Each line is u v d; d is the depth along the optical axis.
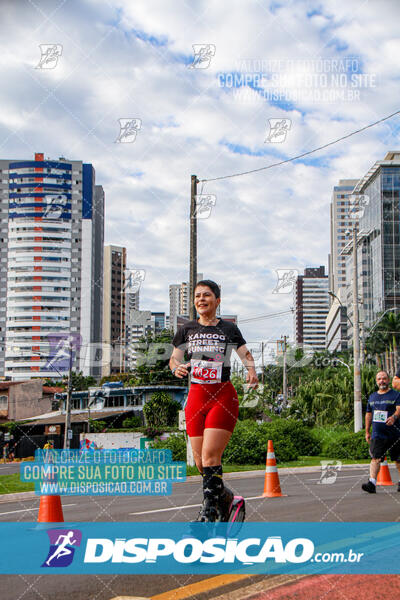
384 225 82.06
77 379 54.25
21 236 110.12
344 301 98.75
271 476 8.09
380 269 82.06
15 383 62.16
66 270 110.62
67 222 110.94
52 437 42.50
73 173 111.88
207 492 3.59
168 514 6.13
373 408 7.92
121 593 2.91
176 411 42.72
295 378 55.00
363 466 16.42
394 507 5.84
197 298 3.91
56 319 109.69
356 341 21.75
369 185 88.19
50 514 5.31
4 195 110.88
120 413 47.91
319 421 29.77
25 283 109.75
